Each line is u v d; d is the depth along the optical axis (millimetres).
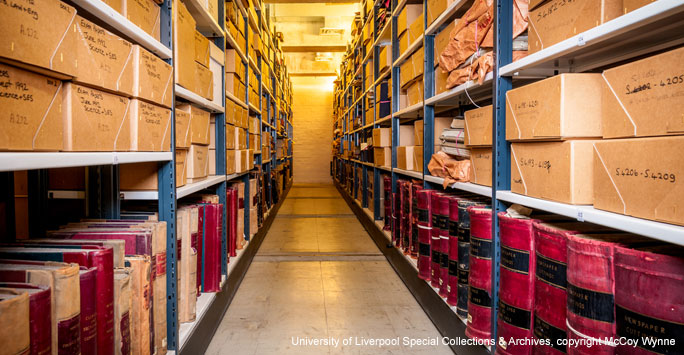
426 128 2441
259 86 4301
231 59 2711
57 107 817
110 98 1028
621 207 920
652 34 1059
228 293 2350
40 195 1521
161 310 1336
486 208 1593
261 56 4363
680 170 765
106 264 946
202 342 1766
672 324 783
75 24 849
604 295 928
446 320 1901
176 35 1511
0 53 634
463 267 1713
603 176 980
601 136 1090
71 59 820
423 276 2287
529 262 1262
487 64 1537
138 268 1133
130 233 1221
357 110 6062
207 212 2039
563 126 1089
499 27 1437
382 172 4328
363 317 2217
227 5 2719
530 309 1262
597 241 954
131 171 1462
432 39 2416
